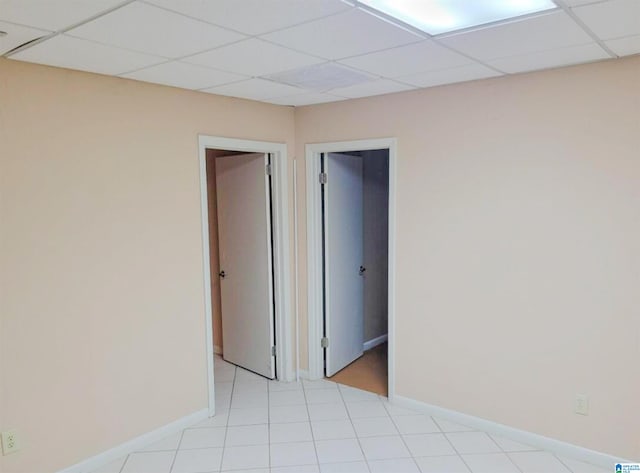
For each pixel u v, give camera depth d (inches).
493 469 107.3
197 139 125.6
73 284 102.9
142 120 113.3
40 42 79.7
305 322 159.6
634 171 98.1
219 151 175.0
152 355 119.6
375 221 188.1
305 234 155.4
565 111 104.8
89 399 107.3
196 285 128.6
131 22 70.2
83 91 102.0
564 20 73.0
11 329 93.8
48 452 100.9
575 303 107.7
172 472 107.7
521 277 114.6
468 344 124.8
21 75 92.5
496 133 114.7
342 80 112.3
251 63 95.2
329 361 162.2
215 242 180.7
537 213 110.9
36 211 96.1
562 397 111.3
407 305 135.0
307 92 126.3
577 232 106.0
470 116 118.0
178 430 126.7
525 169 111.5
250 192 158.4
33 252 96.1
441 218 125.9
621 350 102.9
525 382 116.4
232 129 134.5
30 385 97.3
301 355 162.1
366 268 185.2
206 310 131.4
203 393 132.8
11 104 91.4
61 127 99.0
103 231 107.5
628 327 101.7
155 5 63.7
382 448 117.0
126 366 114.2
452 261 125.3
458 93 119.3
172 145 120.2
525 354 115.7
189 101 123.2
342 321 167.9
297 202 155.6
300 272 158.2
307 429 127.2
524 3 66.0
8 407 94.3
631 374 102.2
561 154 106.3
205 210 129.2
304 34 77.0
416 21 72.6
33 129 94.7
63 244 100.7
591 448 108.4
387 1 64.6
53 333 100.3
